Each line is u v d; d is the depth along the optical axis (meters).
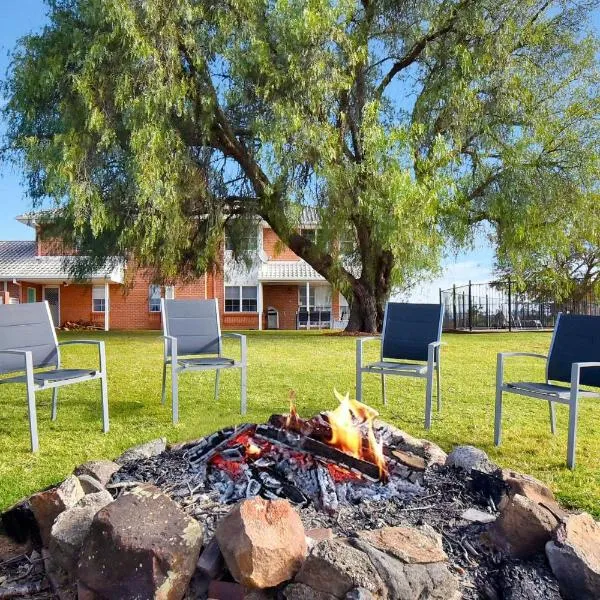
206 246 13.29
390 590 1.53
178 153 11.16
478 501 2.36
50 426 4.39
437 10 12.41
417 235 11.60
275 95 11.40
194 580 1.69
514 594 1.72
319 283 23.03
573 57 12.66
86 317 22.52
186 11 10.62
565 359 3.97
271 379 6.86
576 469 3.35
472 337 14.65
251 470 2.41
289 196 11.91
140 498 1.86
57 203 10.84
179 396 5.73
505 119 12.34
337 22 11.71
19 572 1.95
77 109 10.55
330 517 2.14
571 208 12.70
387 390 6.15
